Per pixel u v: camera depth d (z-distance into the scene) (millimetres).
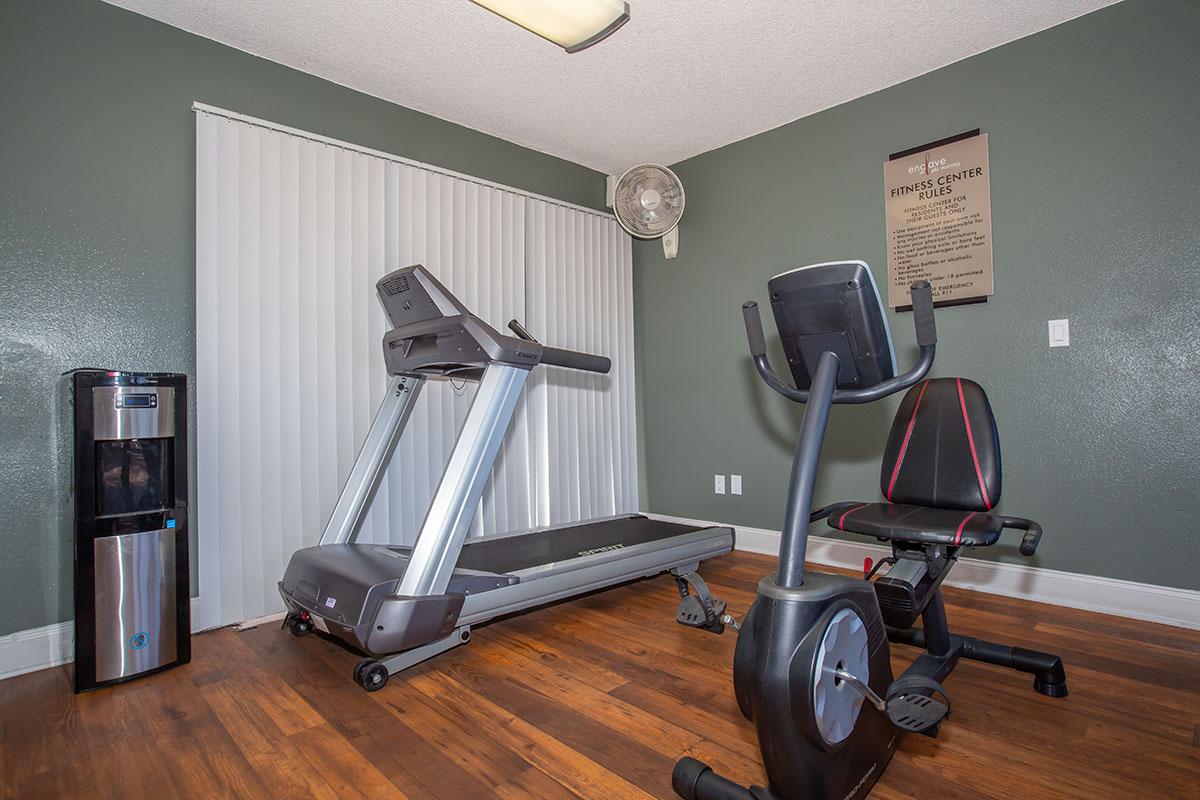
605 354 3744
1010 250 2498
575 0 2045
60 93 2051
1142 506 2223
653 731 1527
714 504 3566
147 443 1979
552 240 3486
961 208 2617
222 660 1983
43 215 2014
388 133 2863
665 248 3709
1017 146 2480
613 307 3812
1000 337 2525
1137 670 1811
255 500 2357
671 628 2246
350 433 2615
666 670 1881
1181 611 2137
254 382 2361
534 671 1883
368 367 2680
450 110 2990
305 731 1541
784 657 1083
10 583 1941
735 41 2467
